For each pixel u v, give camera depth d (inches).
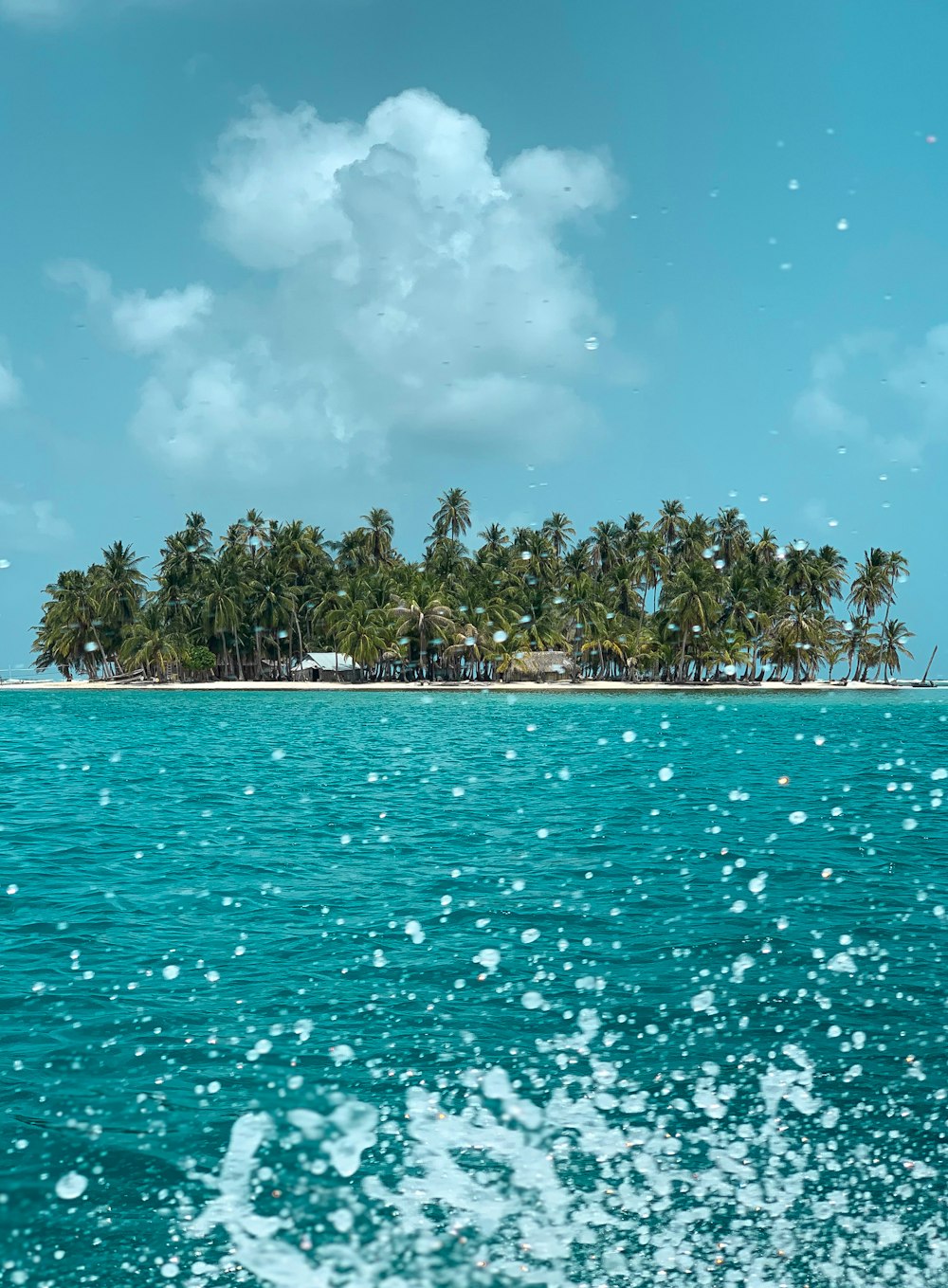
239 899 292.7
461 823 453.1
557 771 716.7
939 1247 117.2
